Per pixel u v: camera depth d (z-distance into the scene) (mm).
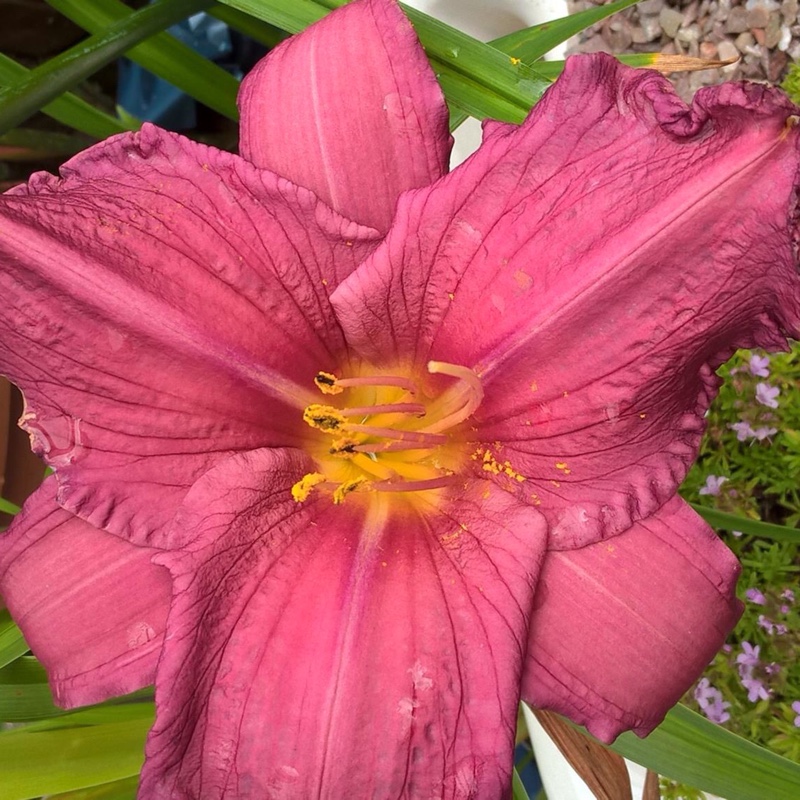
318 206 124
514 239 120
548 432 129
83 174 122
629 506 128
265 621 125
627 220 113
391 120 133
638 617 131
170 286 122
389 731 120
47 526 130
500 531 132
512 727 119
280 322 132
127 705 191
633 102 110
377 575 131
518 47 193
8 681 170
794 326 111
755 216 107
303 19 163
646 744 172
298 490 138
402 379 137
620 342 119
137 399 123
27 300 114
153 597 130
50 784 172
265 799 118
